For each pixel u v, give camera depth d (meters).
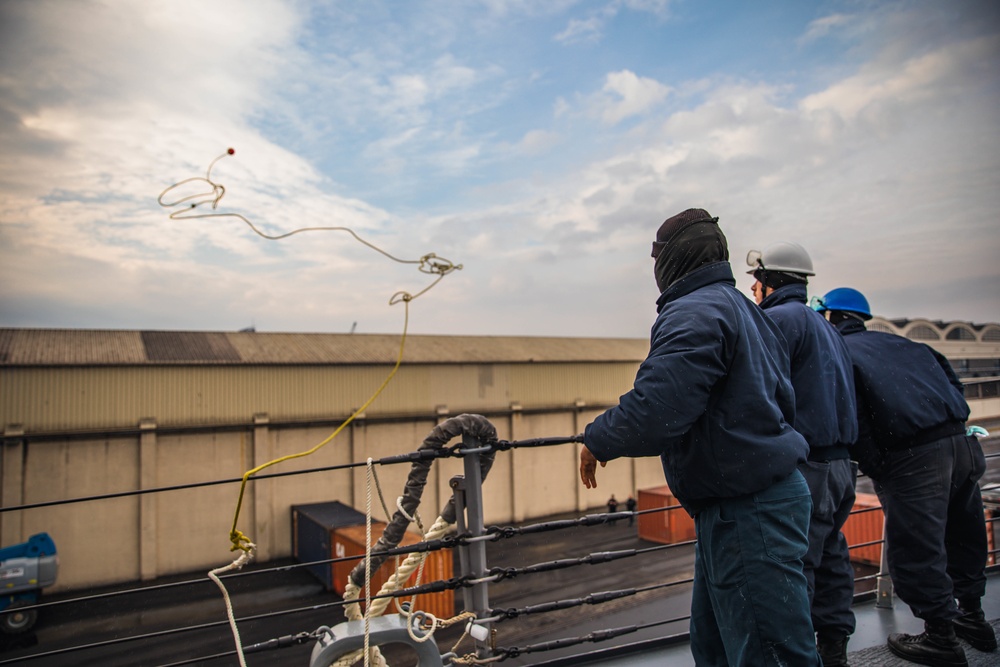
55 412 24.72
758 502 1.46
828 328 2.15
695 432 1.49
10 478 23.86
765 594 1.42
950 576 2.48
